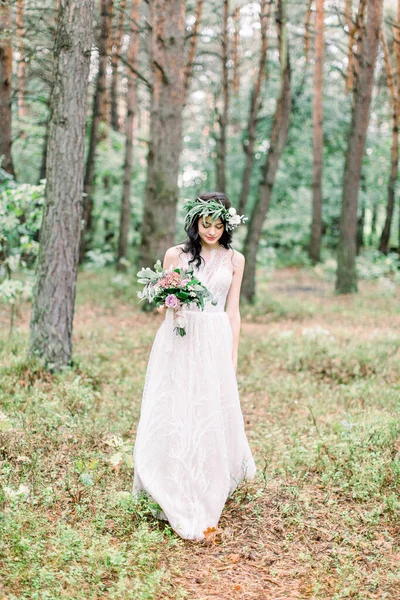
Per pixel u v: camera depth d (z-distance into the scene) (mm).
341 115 20625
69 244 5848
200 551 3318
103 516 3449
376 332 8883
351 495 3936
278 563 3223
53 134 5668
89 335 8016
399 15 14227
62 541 3082
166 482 3520
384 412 5219
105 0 11469
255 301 12414
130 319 9812
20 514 3303
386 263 15422
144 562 3072
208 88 19609
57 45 5586
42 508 3516
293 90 19969
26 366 5785
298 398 6066
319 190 20094
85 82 5691
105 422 4832
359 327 9781
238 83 17531
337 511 3738
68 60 5566
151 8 11273
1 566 2922
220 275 3703
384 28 16312
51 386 5539
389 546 3359
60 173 5699
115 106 19562
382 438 4539
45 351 5926
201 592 2928
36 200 6797
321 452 4484
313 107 18531
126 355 7281
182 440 3545
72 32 5523
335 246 24500
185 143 22594
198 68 17344
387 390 6027
